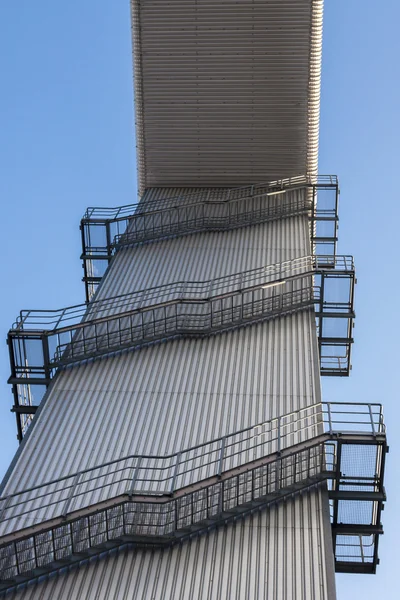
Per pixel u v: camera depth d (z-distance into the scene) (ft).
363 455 70.90
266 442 71.31
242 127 128.67
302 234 117.50
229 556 64.23
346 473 71.20
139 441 77.15
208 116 128.16
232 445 72.18
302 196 126.82
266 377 86.12
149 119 129.18
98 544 64.64
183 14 120.16
